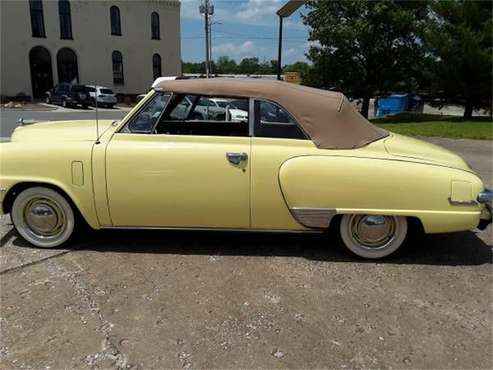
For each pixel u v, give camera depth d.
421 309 3.21
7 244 4.19
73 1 35.06
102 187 3.80
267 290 3.42
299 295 3.36
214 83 3.91
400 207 3.72
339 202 3.72
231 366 2.55
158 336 2.82
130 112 3.89
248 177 3.73
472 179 3.73
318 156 3.71
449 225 3.73
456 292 3.46
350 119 3.92
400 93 24.02
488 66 18.22
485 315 3.15
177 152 3.74
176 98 3.91
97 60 36.88
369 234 3.92
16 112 24.48
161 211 3.85
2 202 3.92
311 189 3.71
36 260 3.86
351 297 3.35
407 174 3.68
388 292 3.44
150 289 3.40
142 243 4.26
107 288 3.40
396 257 4.08
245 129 3.87
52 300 3.21
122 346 2.71
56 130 4.25
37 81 35.00
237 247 4.22
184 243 4.28
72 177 3.82
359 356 2.67
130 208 3.84
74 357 2.61
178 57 41.38
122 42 37.81
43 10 33.97
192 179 3.75
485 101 20.14
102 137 3.88
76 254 4.00
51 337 2.79
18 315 3.01
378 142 3.93
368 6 21.12
